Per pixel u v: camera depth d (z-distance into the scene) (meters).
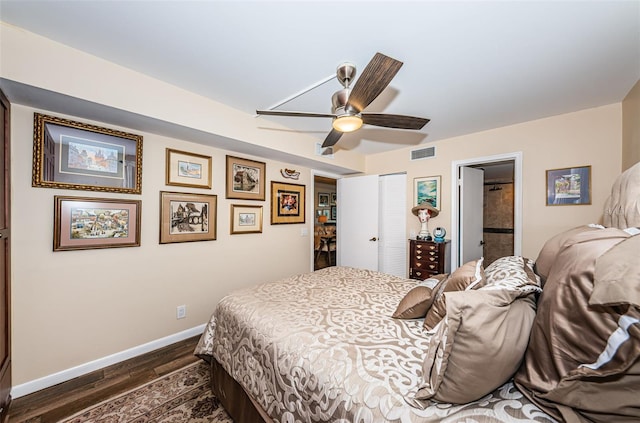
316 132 3.14
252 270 3.17
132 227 2.20
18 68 1.39
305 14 1.28
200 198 2.66
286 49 1.57
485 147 3.02
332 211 7.60
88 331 2.00
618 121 2.26
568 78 1.87
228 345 1.60
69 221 1.89
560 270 0.85
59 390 1.78
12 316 1.68
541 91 2.07
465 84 1.96
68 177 1.87
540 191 2.65
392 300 1.75
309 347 1.17
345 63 1.69
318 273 2.50
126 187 2.15
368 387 0.92
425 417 0.79
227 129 2.37
